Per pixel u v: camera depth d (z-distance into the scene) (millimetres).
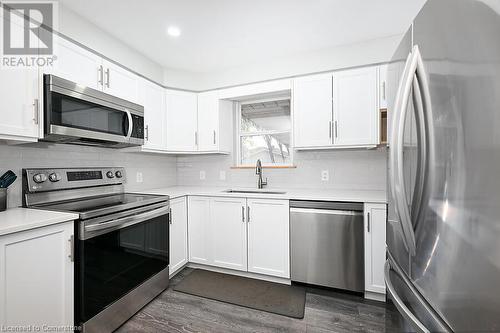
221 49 2336
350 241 1931
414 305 847
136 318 1698
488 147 534
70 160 1929
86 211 1411
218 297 1956
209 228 2406
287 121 2963
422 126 805
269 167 2812
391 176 944
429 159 766
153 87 2498
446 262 678
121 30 1990
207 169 3146
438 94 722
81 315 1352
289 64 2471
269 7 1740
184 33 2053
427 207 774
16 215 1298
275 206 2158
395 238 1063
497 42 510
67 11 1676
